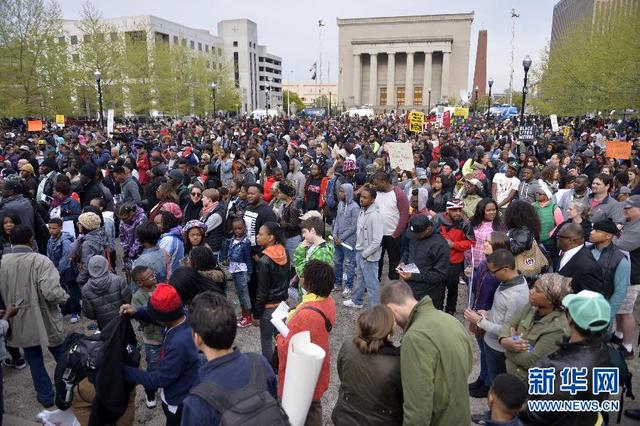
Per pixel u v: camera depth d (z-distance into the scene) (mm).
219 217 7555
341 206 7773
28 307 4613
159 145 21094
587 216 6461
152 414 4836
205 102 54688
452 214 6379
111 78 39031
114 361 3346
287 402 2410
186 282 3980
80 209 8070
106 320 4910
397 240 7336
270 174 10617
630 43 23531
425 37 90188
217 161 12531
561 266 4848
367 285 6730
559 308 3553
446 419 2867
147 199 9594
